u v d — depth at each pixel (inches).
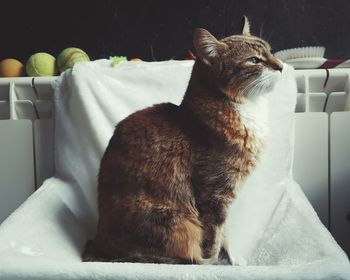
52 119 56.1
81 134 50.9
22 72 59.5
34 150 56.6
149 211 36.7
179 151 37.5
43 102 56.2
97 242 39.4
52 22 68.3
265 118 40.7
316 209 56.3
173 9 67.6
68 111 52.1
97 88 51.3
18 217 38.5
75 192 48.2
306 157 55.8
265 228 46.2
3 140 56.6
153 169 37.5
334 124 55.0
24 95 56.2
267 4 66.3
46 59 58.2
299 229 39.8
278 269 27.1
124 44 68.5
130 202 37.0
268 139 43.3
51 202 44.1
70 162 50.0
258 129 38.9
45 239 38.1
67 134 51.3
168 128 38.6
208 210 37.6
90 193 48.4
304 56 57.1
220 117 37.6
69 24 68.3
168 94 52.7
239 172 37.9
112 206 37.8
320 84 54.4
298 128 55.6
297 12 66.1
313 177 56.0
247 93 38.5
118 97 52.1
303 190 56.3
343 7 65.7
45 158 56.5
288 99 51.0
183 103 40.1
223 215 38.2
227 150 37.2
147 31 68.2
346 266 27.4
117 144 40.0
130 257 36.6
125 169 38.1
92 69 52.3
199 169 37.3
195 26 67.6
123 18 68.1
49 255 35.1
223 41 39.5
